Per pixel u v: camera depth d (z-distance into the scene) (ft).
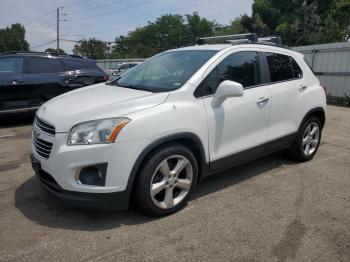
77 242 10.17
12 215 11.70
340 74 44.39
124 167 10.39
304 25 86.84
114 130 10.25
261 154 15.02
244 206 12.66
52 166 10.49
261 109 14.34
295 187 14.52
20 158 17.90
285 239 10.54
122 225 11.12
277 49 16.05
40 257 9.45
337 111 37.19
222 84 12.20
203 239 10.44
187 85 12.14
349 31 94.17
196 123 11.90
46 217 11.59
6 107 25.05
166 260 9.43
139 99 11.33
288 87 15.76
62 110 11.22
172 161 11.74
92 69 30.17
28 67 26.22
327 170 16.63
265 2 126.31
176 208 11.95
